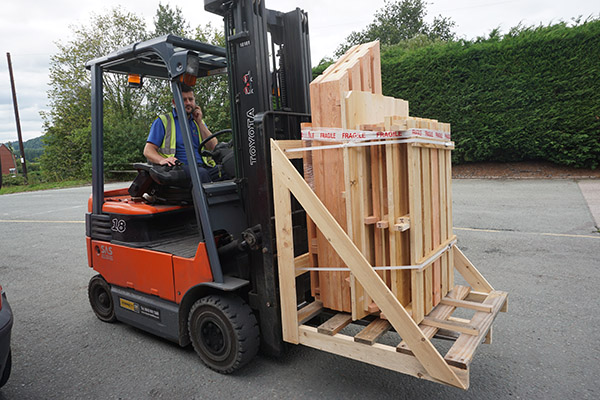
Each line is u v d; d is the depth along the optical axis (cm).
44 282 558
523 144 1232
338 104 243
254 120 271
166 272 319
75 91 2633
